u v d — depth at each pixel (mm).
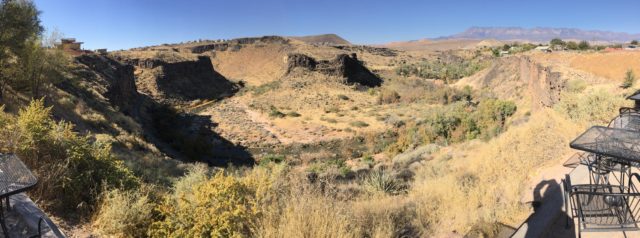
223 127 60750
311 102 84125
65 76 34125
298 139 53094
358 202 7395
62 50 29953
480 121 40375
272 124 63375
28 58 24875
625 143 3861
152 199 6766
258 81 138875
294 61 116062
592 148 3807
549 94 32406
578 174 6461
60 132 7016
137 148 25297
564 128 11516
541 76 36875
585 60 37219
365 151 44969
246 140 52375
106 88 46469
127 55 104250
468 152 16125
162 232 5172
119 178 6984
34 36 24891
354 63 123438
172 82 100312
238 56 183375
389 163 23328
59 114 23359
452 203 6629
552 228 4641
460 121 41781
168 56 110625
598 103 12656
